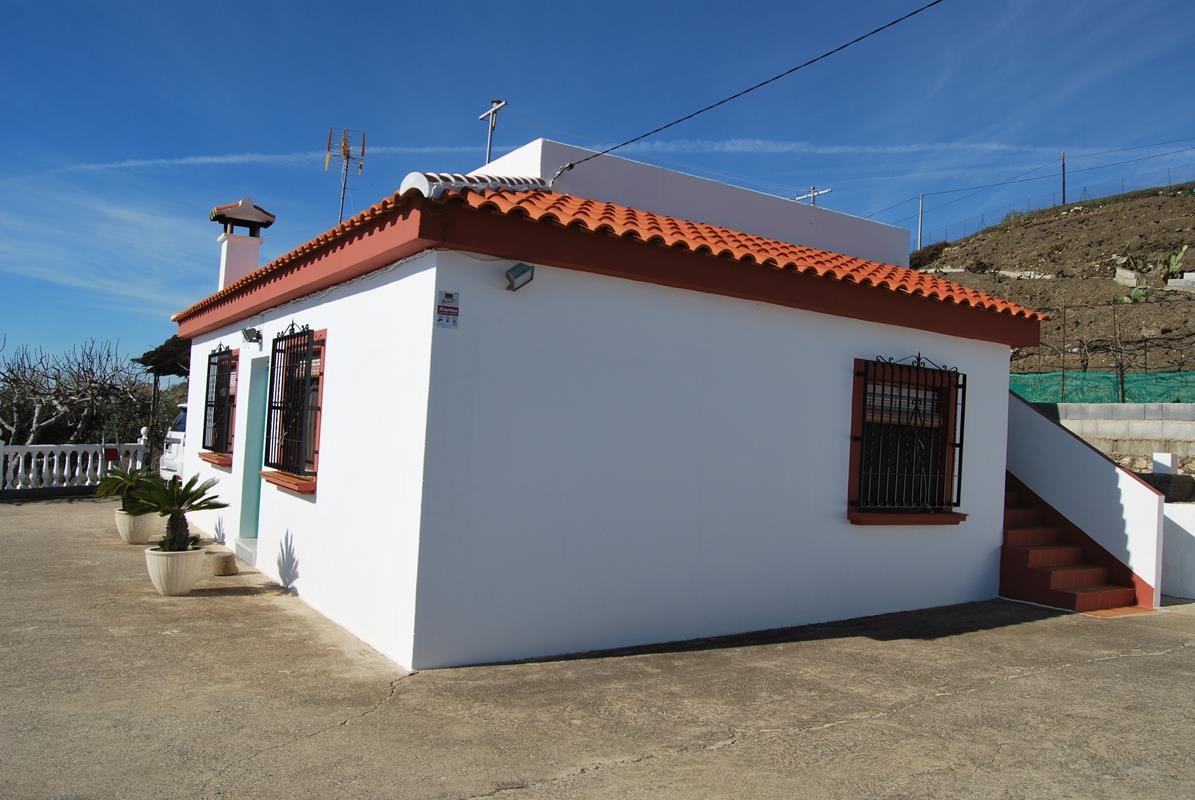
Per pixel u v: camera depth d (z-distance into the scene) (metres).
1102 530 9.14
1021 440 10.10
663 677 5.51
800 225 10.88
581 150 9.19
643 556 6.36
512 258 5.70
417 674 5.28
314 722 4.40
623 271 6.06
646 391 6.36
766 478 7.08
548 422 5.88
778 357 7.16
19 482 13.76
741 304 6.93
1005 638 7.10
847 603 7.65
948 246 49.59
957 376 8.47
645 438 6.36
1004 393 9.02
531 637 5.82
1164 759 4.32
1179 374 14.55
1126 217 42.75
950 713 4.98
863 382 7.70
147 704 4.57
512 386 5.72
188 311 11.91
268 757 3.93
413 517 5.42
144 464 15.29
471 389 5.55
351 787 3.65
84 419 16.56
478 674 5.37
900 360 8.05
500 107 11.14
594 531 6.11
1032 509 9.80
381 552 5.85
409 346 5.71
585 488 6.06
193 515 11.59
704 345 6.69
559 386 5.94
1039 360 24.22
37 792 3.47
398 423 5.77
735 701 5.06
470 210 5.36
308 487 7.16
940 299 8.00
